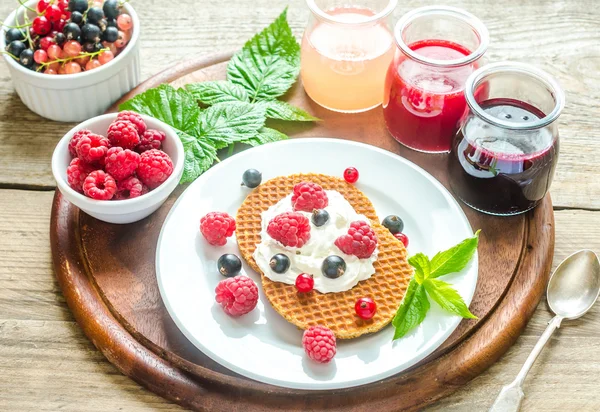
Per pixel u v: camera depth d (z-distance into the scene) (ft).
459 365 2.22
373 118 2.69
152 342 2.24
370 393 2.19
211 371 2.20
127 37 2.71
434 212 2.43
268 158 2.53
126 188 2.37
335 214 2.36
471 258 2.31
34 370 2.23
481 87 2.43
